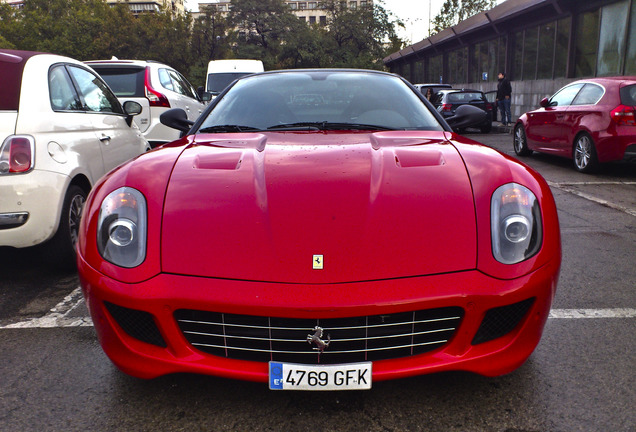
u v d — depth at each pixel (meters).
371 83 3.03
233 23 63.62
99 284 1.74
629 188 6.18
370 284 1.61
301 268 1.63
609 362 2.16
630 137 6.61
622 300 2.85
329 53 58.28
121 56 43.81
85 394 1.97
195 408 1.87
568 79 17.28
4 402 1.92
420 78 35.22
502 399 1.90
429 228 1.73
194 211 1.80
